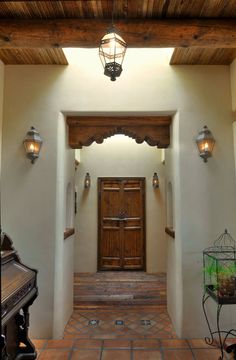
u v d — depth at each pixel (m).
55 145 3.27
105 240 6.12
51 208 3.21
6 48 2.74
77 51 3.38
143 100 3.32
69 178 3.80
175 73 3.36
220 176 3.26
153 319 3.71
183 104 3.32
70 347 2.93
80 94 3.32
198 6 2.46
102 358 2.72
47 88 3.32
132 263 6.08
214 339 3.08
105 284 5.18
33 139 3.15
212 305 3.14
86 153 6.23
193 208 3.23
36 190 3.23
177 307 3.31
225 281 2.64
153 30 2.60
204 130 3.19
